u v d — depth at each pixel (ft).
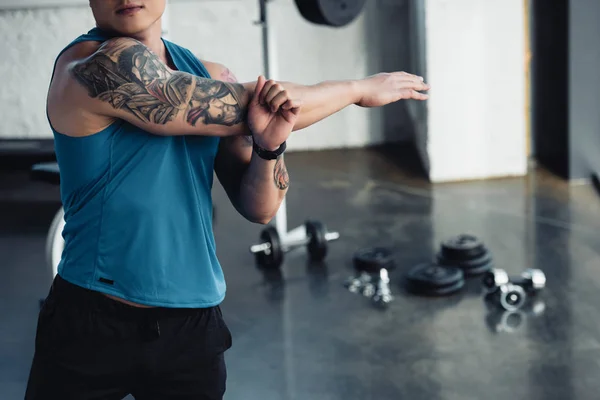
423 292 10.36
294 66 19.66
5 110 18.97
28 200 16.06
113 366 3.86
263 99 3.67
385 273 10.50
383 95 4.10
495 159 16.10
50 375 3.88
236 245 12.76
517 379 7.98
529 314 9.57
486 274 10.10
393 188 15.90
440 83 15.69
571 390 7.71
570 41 14.76
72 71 3.57
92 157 3.68
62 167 3.79
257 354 8.83
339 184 16.47
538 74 16.84
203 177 3.98
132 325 3.83
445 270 10.63
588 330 9.04
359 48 19.63
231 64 19.49
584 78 14.92
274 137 3.75
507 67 15.66
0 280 11.54
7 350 9.18
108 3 3.62
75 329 3.81
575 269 10.98
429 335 9.13
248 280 11.18
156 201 3.77
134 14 3.65
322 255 11.86
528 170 16.48
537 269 11.05
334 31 19.56
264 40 11.69
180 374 4.00
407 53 19.62
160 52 3.95
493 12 15.42
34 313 10.30
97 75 3.51
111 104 3.53
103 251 3.77
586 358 8.36
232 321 9.76
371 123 19.98
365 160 18.48
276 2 19.30
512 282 10.17
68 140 3.68
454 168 16.14
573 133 15.15
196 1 19.03
